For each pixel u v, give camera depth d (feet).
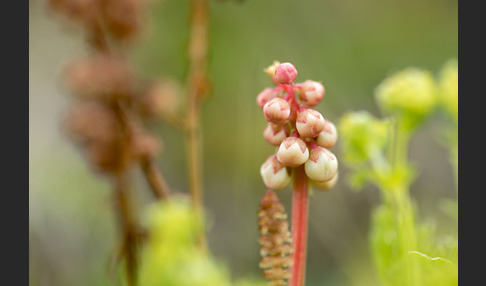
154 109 1.40
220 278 1.10
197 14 1.48
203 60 1.47
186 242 1.15
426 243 1.30
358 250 1.85
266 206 1.12
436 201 2.07
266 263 1.12
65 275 1.88
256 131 1.58
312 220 2.01
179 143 2.45
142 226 1.34
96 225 1.59
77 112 1.36
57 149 2.12
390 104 1.41
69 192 1.95
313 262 2.11
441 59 2.90
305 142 1.14
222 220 2.32
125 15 1.37
